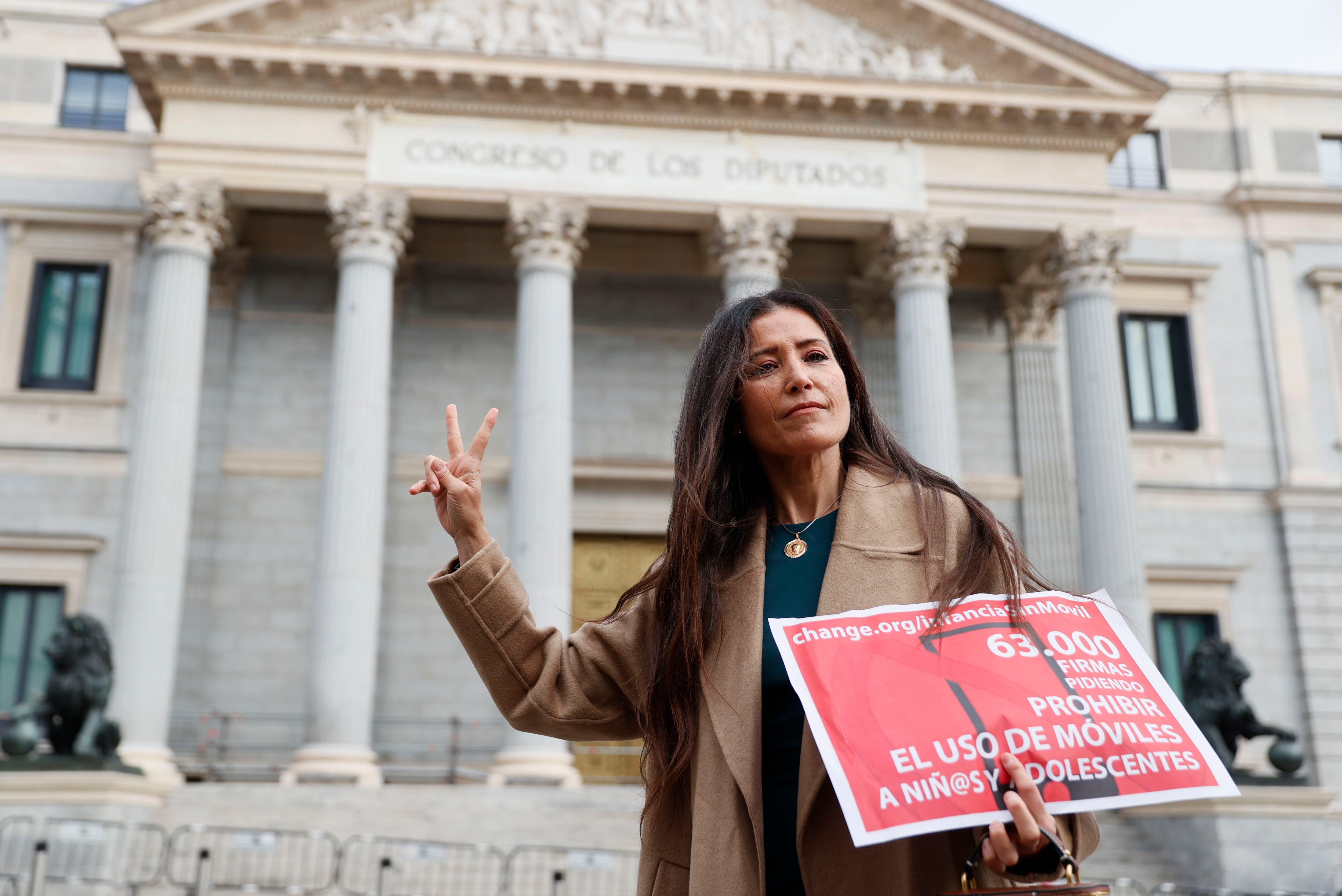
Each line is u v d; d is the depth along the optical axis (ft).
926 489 7.97
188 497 74.95
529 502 75.82
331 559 73.51
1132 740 6.63
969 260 96.17
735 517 8.31
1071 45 85.25
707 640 7.81
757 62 85.35
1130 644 7.23
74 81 96.37
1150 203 101.81
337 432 75.66
